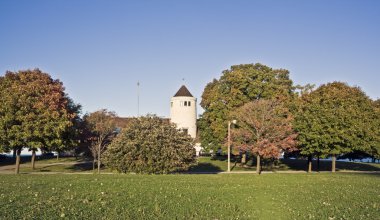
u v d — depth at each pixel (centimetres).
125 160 3550
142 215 1505
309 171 5369
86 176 2938
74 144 5091
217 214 1583
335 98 5234
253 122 4716
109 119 6153
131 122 3769
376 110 5616
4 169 5538
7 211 1459
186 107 8262
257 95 6000
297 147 5294
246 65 6456
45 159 7488
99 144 5169
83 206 1600
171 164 3553
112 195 1850
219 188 2225
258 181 2756
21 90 4556
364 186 2517
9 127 4428
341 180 2981
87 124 5862
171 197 1866
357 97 5406
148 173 3538
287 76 6397
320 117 4997
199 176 3147
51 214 1448
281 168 6178
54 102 4700
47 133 4497
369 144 4994
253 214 1616
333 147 5006
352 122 4909
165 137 3656
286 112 5153
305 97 5656
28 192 1880
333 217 1518
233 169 5847
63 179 2530
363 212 1608
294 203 1811
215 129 6122
